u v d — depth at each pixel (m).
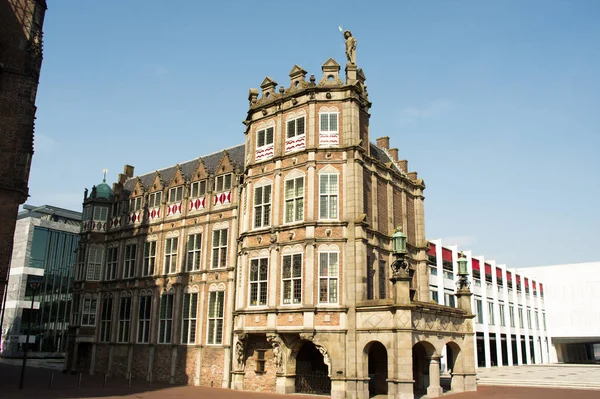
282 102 36.62
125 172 61.00
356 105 34.84
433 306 31.78
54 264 90.81
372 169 36.12
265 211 35.84
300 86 35.91
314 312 31.22
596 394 34.69
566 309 92.38
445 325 33.81
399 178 40.97
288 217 34.25
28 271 86.69
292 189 34.50
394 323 28.95
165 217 48.19
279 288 33.16
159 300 45.94
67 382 40.03
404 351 28.25
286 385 32.00
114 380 43.25
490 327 72.25
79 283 53.44
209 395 31.30
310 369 33.12
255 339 34.88
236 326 37.19
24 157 29.36
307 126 34.66
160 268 46.97
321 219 32.81
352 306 30.88
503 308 77.25
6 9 30.69
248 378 34.72
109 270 52.56
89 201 55.09
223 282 41.06
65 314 90.94
